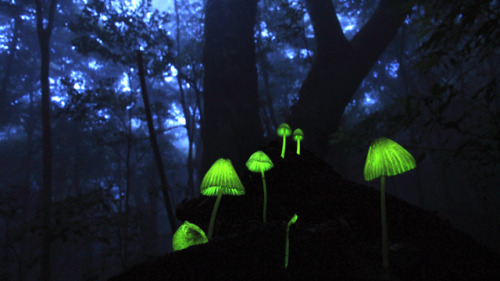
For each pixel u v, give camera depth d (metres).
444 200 25.47
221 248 1.09
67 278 23.55
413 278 1.11
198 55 17.88
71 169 29.11
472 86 21.42
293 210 1.87
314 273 1.08
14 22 27.00
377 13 13.88
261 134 11.54
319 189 1.88
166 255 1.10
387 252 1.14
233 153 10.50
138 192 29.20
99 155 28.61
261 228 1.16
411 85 24.69
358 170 25.73
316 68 13.20
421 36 3.73
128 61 13.12
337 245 1.19
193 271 1.05
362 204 1.68
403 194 28.75
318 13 13.09
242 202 2.00
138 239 19.94
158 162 9.12
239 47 11.90
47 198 12.51
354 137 5.98
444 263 1.18
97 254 25.06
